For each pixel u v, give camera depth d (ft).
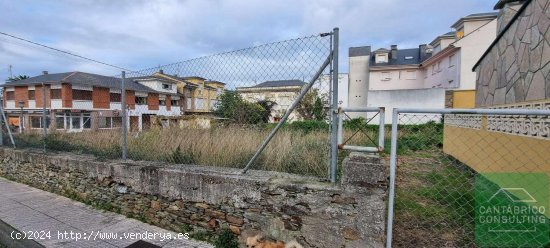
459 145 20.06
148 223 11.70
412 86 84.48
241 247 9.38
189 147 13.62
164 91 79.00
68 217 12.39
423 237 9.21
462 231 9.60
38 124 65.46
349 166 7.66
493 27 56.29
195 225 10.42
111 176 13.04
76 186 14.70
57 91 72.74
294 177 9.37
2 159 19.93
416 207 11.90
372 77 87.56
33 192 16.20
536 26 11.30
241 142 12.32
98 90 78.33
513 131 12.04
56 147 18.88
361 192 7.54
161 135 16.19
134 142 16.19
